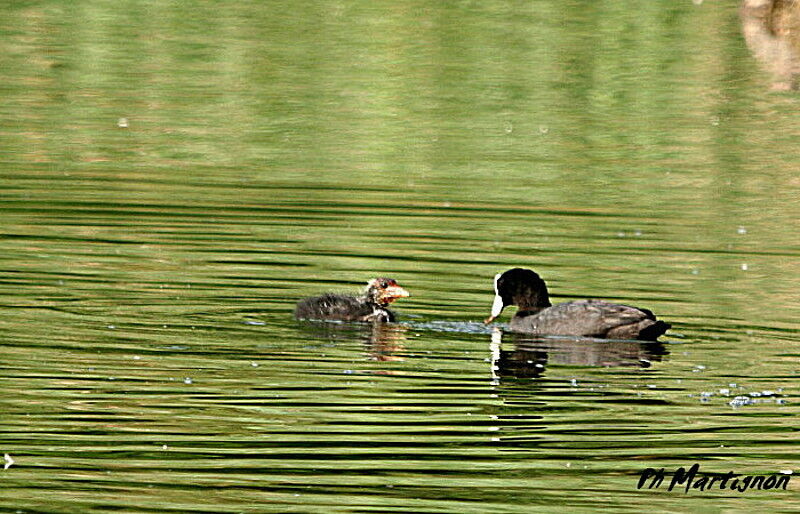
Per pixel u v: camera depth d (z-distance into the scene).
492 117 33.31
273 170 27.16
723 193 26.19
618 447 12.50
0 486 11.33
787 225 23.42
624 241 21.81
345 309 16.53
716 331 16.55
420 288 18.42
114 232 21.03
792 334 16.42
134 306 16.75
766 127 32.59
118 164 27.19
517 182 26.80
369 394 13.74
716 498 11.55
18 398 13.28
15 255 19.22
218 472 11.67
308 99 34.75
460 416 13.17
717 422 13.17
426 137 31.11
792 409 13.55
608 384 14.29
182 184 25.41
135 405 13.20
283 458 12.02
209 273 18.59
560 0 47.53
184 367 14.41
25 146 28.67
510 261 20.06
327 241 20.91
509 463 12.02
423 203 24.34
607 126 32.56
